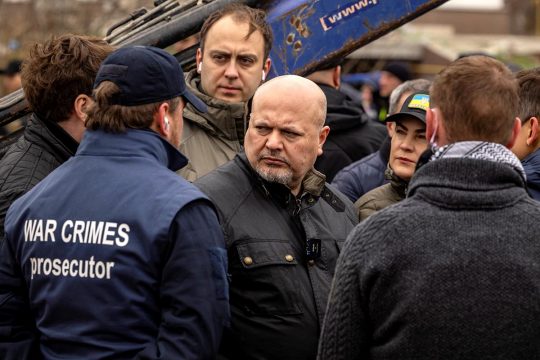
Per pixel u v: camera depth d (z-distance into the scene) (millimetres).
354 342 3127
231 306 3648
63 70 3928
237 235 3668
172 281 3229
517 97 3139
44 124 4008
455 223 3025
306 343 3635
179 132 3547
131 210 3268
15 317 3482
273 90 3773
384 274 3037
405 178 4602
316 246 3758
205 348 3227
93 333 3246
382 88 9641
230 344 3656
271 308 3625
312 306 3682
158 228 3225
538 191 4465
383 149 5336
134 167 3363
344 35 4715
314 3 4707
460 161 3061
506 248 2994
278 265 3658
